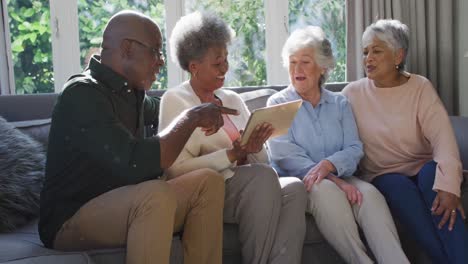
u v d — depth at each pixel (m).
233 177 1.94
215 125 1.77
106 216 1.60
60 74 3.14
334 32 3.54
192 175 1.74
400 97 2.36
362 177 2.40
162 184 1.59
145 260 1.52
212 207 1.73
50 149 1.72
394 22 2.42
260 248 1.89
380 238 1.99
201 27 2.06
